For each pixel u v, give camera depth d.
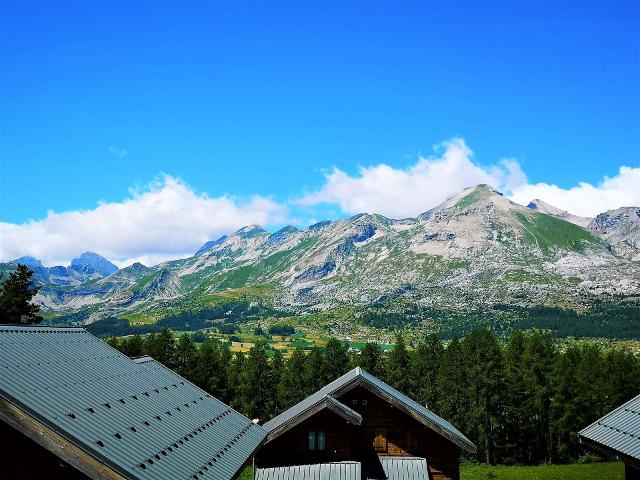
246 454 25.33
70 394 19.11
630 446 26.42
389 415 43.69
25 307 89.44
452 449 43.19
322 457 38.81
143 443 19.03
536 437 102.06
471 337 113.62
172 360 112.25
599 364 103.81
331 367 119.00
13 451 16.59
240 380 120.62
